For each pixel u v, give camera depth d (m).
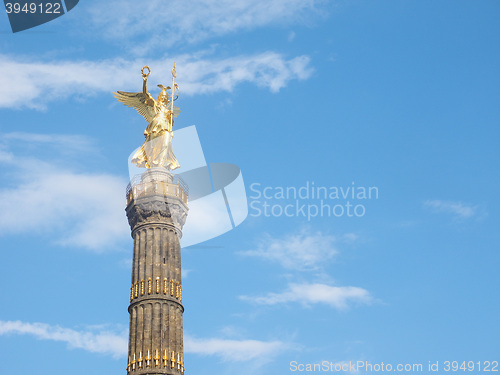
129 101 94.62
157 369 80.12
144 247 86.94
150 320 82.75
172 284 85.12
